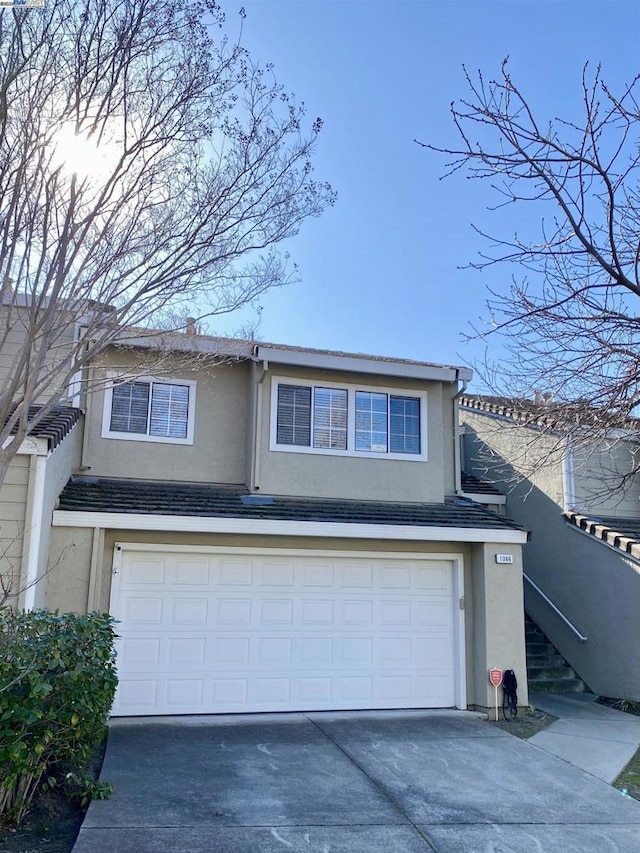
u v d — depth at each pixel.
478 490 14.21
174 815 5.70
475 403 15.41
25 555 7.29
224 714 9.28
